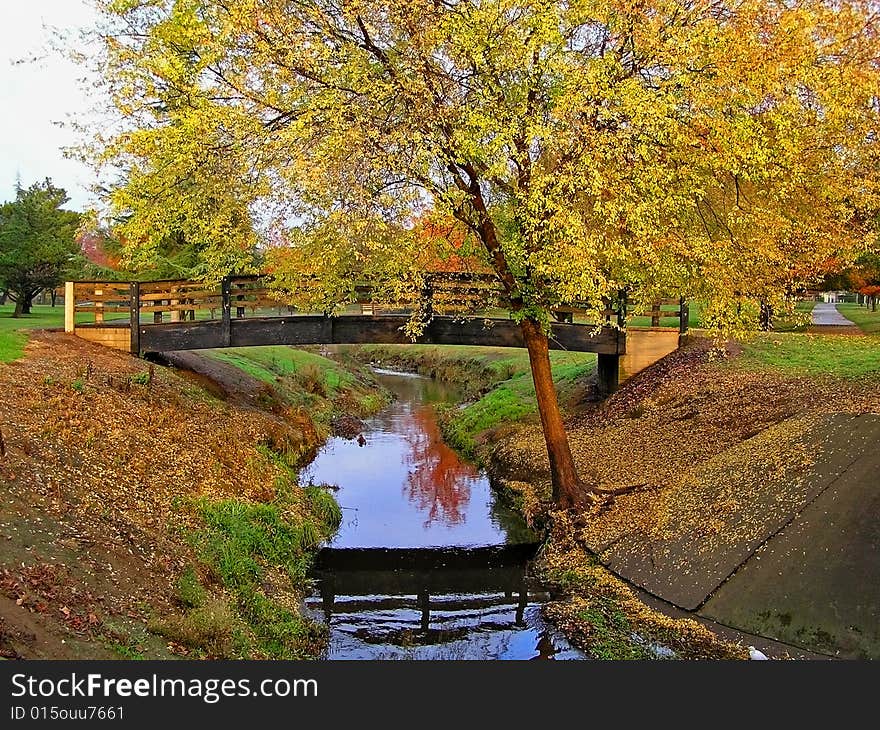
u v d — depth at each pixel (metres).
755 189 13.04
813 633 9.49
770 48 10.91
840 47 11.70
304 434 23.14
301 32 11.51
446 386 42.19
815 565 10.46
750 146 11.02
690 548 12.05
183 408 17.02
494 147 10.48
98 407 14.12
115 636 7.24
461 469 21.92
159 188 13.21
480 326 20.84
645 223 11.05
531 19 10.85
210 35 12.02
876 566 9.95
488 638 10.84
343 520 16.98
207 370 23.20
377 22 11.61
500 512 17.50
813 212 13.29
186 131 11.85
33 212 36.91
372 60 12.20
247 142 12.08
